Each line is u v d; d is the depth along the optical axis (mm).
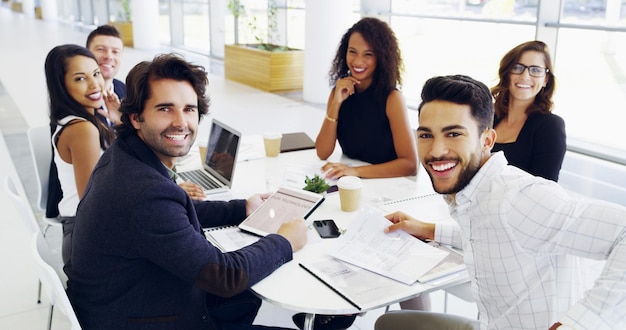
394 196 2373
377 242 1875
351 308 1524
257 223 2012
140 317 1583
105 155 1626
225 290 1562
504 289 1423
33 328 2639
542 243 1312
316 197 2139
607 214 1225
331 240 1921
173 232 1504
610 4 5090
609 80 5684
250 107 7230
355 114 2887
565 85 5727
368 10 7934
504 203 1338
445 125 1420
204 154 2852
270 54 8164
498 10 6418
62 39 14375
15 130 6020
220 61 11242
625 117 5711
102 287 1561
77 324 1501
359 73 2795
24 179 4566
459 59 7320
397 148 2758
